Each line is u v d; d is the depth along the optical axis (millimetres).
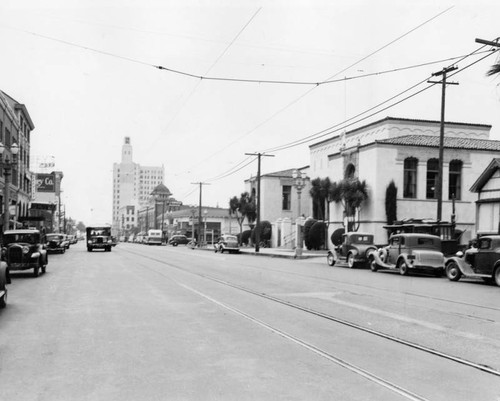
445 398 5301
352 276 21281
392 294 14461
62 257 36719
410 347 7648
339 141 49219
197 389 5559
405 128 43375
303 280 18719
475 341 8055
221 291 14828
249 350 7379
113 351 7305
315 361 6785
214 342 7898
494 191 29438
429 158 38156
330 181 43875
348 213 39688
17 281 18062
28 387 5656
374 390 5551
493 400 5246
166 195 117875
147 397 5297
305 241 48656
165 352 7238
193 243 66125
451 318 10250
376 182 37500
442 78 24734
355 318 10195
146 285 16516
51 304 12109
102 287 15883
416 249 22438
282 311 11062
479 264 18656
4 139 43062
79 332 8688
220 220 94375
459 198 38500
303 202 65625
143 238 101500
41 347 7578
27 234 20156
